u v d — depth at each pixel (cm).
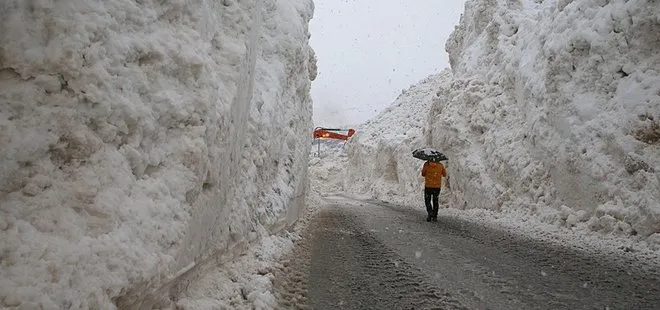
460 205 1867
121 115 275
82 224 240
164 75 326
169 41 331
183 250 321
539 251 745
